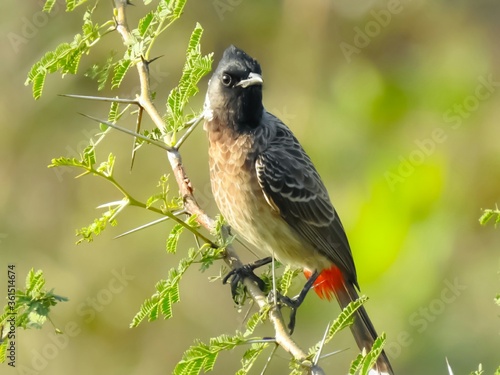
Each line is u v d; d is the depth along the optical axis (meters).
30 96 13.43
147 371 12.82
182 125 6.35
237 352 12.69
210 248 6.09
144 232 13.12
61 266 13.10
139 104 6.49
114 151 13.06
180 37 13.31
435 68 13.02
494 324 11.75
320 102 12.80
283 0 13.39
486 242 12.30
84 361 12.80
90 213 13.31
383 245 11.38
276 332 5.67
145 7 12.73
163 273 13.02
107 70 6.57
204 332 13.02
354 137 12.36
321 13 13.23
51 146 13.41
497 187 12.32
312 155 12.32
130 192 13.20
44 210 13.39
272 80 13.16
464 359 11.66
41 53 13.34
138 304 12.98
